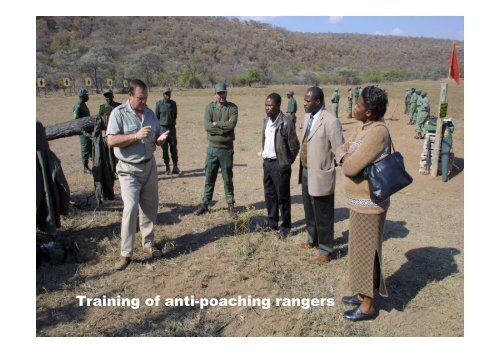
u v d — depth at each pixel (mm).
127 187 4297
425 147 8461
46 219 4574
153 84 52531
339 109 23281
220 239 5094
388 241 5090
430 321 3521
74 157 10195
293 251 4781
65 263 4430
